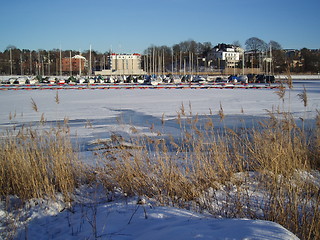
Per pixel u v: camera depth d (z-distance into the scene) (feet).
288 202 15.70
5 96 118.73
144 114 67.97
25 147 23.48
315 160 23.94
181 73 376.68
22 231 16.16
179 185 19.12
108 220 16.05
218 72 372.17
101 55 469.16
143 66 432.25
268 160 21.68
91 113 70.74
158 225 14.47
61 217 17.62
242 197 18.22
